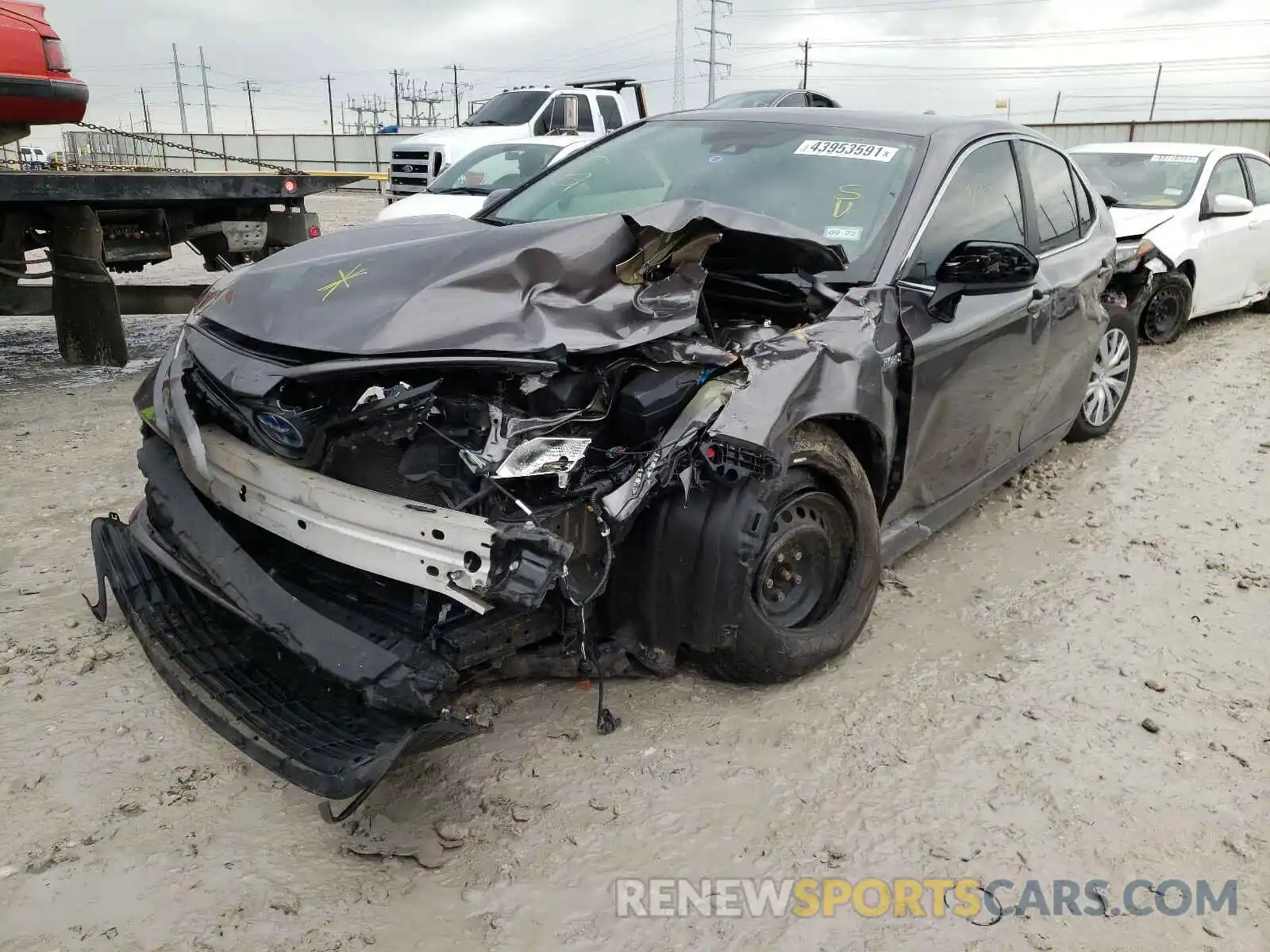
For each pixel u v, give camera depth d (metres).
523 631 2.69
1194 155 9.13
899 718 3.13
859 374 3.11
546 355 2.51
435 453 2.50
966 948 2.28
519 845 2.52
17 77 6.49
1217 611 3.93
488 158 10.91
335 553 2.60
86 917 2.26
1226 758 3.00
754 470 2.67
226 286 3.13
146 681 3.19
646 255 2.81
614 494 2.58
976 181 4.02
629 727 3.00
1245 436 6.18
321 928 2.25
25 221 6.70
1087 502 5.06
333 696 2.67
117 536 3.34
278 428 2.63
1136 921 2.38
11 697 3.07
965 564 4.30
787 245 2.93
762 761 2.88
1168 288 8.43
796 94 15.95
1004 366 4.05
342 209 22.67
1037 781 2.86
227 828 2.56
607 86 15.72
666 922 2.31
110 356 7.15
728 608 2.85
